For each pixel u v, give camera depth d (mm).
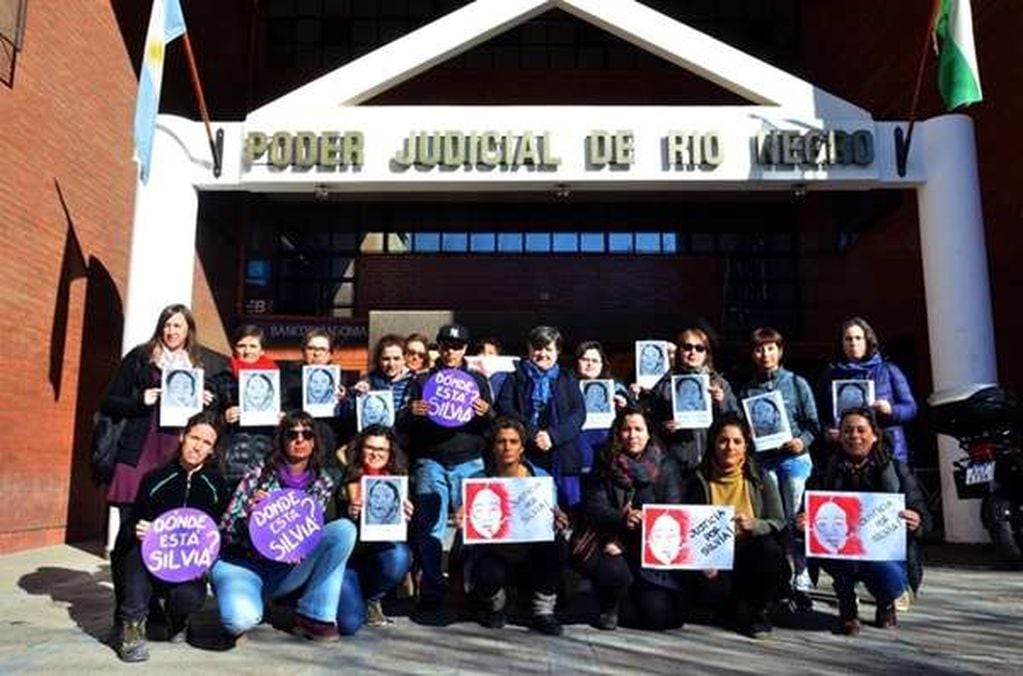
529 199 18250
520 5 10305
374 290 18203
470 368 6359
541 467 6051
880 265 15664
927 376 14023
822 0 17641
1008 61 11258
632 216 18547
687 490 5633
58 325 9859
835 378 6457
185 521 4949
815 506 5371
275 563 5254
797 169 9883
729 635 5348
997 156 11641
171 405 5641
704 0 18562
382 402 6188
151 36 9070
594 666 4605
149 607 5152
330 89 10023
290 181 9867
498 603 5531
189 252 9852
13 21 8820
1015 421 8516
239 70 17188
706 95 18062
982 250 9859
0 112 8695
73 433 10195
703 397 5996
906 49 14000
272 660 4746
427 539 5977
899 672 4500
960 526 9859
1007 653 4902
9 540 8891
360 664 4656
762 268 18266
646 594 5422
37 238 9406
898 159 9992
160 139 9812
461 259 18344
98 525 10828
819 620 5785
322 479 5320
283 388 6465
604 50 18281
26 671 4508
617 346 15984
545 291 18250
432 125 9953
